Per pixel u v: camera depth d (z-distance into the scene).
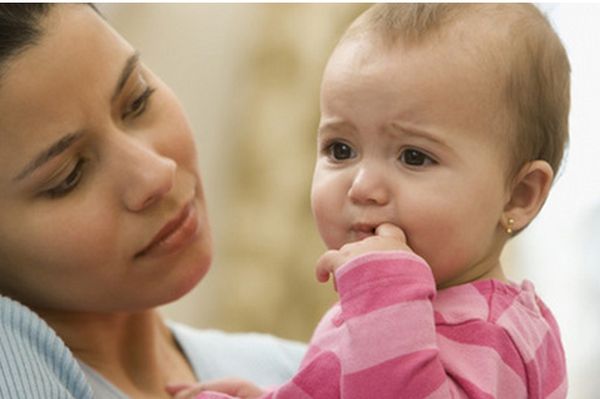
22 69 2.18
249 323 5.73
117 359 2.59
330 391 1.99
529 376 2.03
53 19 2.24
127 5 6.22
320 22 6.00
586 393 5.39
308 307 5.78
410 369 1.86
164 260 2.43
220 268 5.84
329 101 2.15
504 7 2.20
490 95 2.09
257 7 6.11
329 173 2.16
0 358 2.06
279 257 5.81
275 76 6.02
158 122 2.49
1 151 2.20
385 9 2.19
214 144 6.04
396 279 1.94
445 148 2.05
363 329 1.91
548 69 2.22
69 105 2.22
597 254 5.34
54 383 2.10
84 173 2.31
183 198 2.45
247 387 2.47
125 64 2.38
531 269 5.55
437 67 2.06
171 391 2.64
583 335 5.44
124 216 2.34
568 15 4.82
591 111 4.97
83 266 2.32
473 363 1.95
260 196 5.91
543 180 2.19
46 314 2.47
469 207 2.07
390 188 2.07
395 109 2.06
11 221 2.27
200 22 6.21
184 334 2.96
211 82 6.13
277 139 5.94
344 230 2.12
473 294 2.09
